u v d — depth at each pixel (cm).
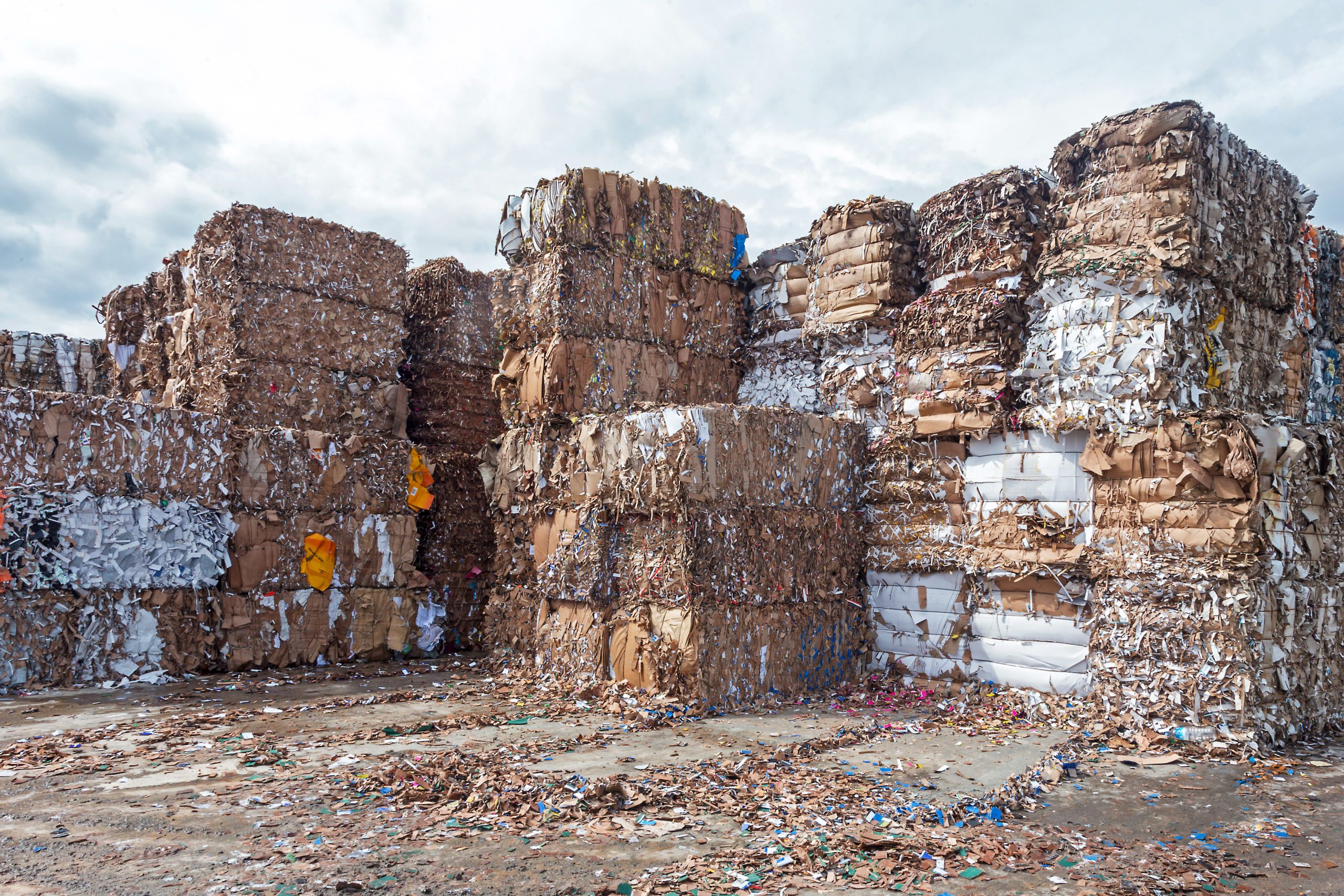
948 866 411
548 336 898
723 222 1034
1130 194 739
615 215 923
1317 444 734
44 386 1259
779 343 1012
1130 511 703
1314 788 557
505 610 940
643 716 679
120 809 459
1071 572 726
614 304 926
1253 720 636
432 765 540
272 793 491
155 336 1105
